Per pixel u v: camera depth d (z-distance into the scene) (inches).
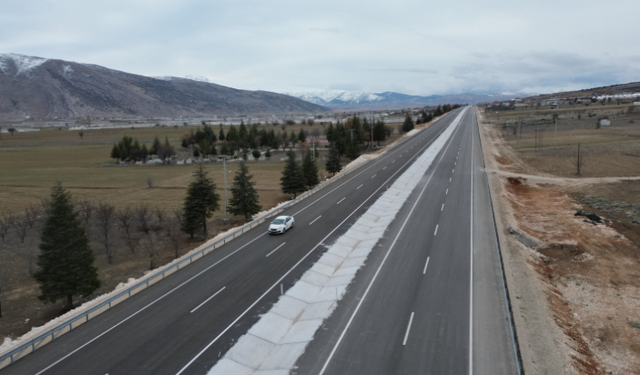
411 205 1668.3
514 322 766.5
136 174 3132.4
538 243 1302.9
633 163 2486.5
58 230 1047.6
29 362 678.5
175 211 1813.5
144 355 693.3
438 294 888.3
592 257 1225.4
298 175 2165.4
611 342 821.9
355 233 1371.8
